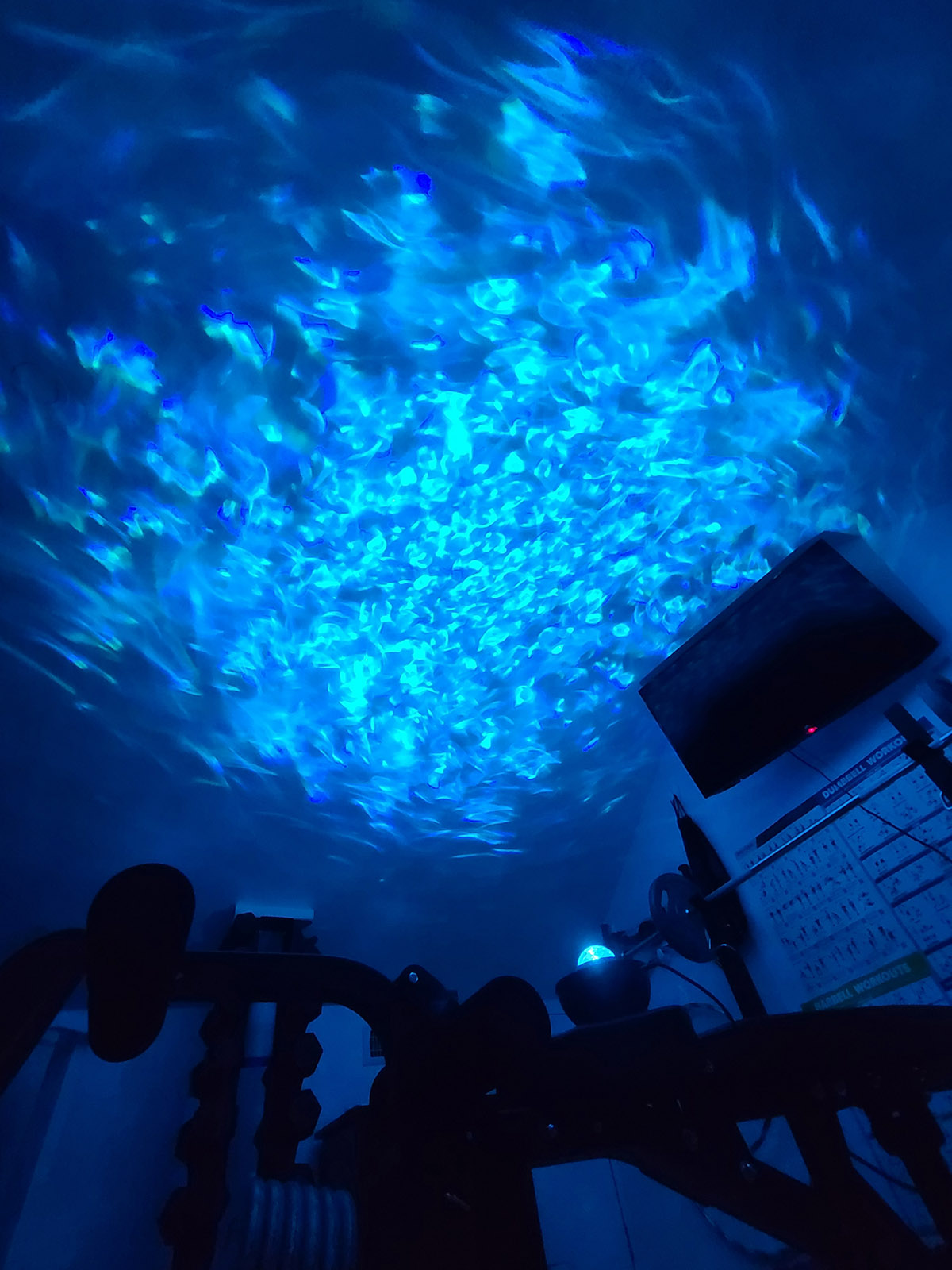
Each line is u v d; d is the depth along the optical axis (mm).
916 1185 877
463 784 2789
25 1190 1607
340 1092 2311
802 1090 880
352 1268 949
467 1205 768
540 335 2117
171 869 665
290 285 1886
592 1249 2316
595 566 2576
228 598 2225
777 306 1997
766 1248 2117
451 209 1853
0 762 1869
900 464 2150
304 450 2137
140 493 1963
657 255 1958
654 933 2779
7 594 1814
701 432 2305
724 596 2633
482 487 2369
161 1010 658
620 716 2889
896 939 2084
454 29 1583
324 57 1591
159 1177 1886
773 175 1776
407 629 2529
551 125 1745
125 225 1674
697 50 1621
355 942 2777
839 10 1513
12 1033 694
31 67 1436
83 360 1761
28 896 1969
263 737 2402
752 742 2410
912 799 2111
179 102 1567
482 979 3012
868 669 2152
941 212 1715
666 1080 858
